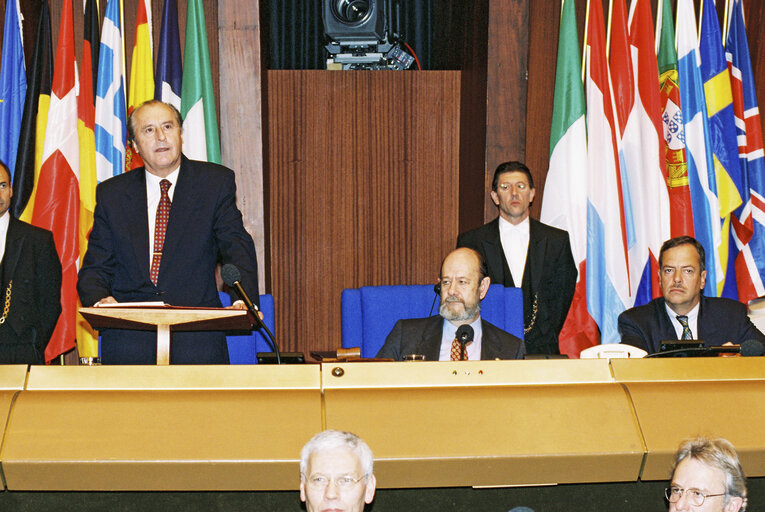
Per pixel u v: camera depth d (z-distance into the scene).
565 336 5.25
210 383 2.41
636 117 5.37
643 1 5.42
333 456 2.00
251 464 2.23
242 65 5.48
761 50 6.02
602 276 5.27
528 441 2.31
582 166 5.27
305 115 6.16
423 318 3.91
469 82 5.98
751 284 5.52
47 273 4.19
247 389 2.41
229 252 3.43
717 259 5.36
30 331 4.12
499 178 4.91
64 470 2.21
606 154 5.30
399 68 6.17
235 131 5.52
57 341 4.96
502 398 2.41
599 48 5.36
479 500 2.54
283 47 6.21
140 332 3.25
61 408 2.30
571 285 4.89
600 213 5.30
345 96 6.18
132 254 3.36
